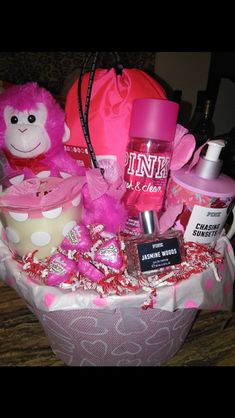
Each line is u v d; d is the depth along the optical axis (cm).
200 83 101
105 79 41
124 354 40
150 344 39
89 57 41
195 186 39
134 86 41
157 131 39
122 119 40
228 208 41
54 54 132
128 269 36
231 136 67
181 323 40
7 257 39
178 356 47
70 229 39
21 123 39
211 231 41
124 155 42
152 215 37
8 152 41
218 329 52
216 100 90
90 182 40
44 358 45
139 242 36
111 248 36
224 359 47
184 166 45
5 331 50
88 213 44
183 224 41
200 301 36
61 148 44
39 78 134
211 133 66
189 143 42
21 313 53
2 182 41
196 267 37
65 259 34
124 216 44
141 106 38
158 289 34
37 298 34
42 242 38
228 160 64
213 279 38
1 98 40
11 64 131
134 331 36
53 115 40
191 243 41
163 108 38
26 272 36
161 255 36
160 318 36
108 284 33
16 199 36
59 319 36
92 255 37
